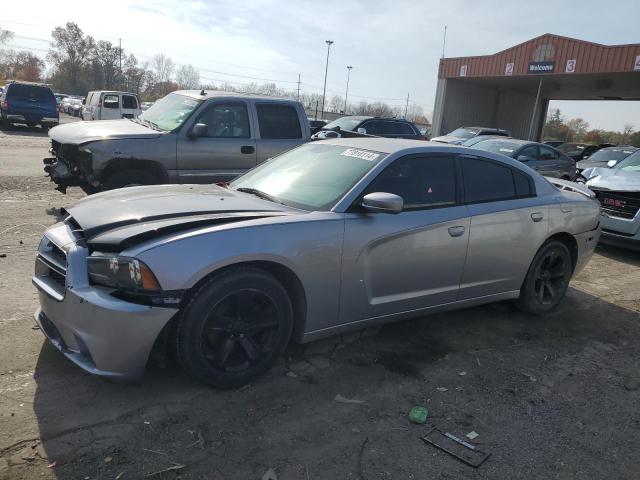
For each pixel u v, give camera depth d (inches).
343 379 142.2
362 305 149.0
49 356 140.5
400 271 154.1
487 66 1176.2
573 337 185.3
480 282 177.0
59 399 121.8
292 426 119.0
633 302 230.1
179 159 299.9
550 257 198.7
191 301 120.3
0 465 99.0
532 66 1084.5
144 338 115.7
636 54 915.4
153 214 130.6
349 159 163.3
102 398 123.6
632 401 143.3
